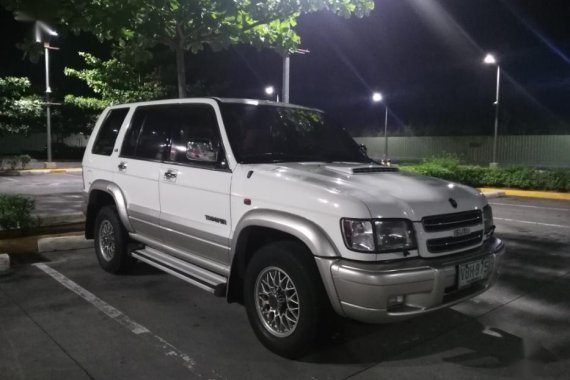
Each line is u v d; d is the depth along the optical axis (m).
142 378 3.67
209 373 3.76
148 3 6.96
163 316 4.88
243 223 4.19
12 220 7.76
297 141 5.07
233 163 4.47
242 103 5.04
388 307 3.54
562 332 4.65
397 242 3.62
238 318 4.86
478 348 4.29
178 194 4.96
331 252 3.61
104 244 6.30
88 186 6.54
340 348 4.23
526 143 37.69
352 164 4.86
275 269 4.00
